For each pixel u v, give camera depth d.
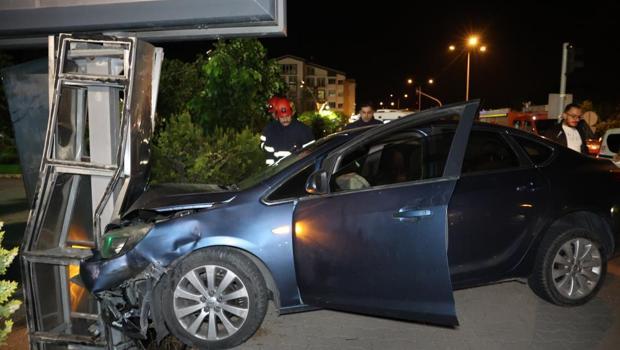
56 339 3.89
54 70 3.81
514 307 5.09
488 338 4.43
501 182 4.58
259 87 9.23
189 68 10.37
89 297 4.38
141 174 4.21
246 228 4.15
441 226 3.71
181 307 4.19
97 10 4.02
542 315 4.89
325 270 4.04
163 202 4.36
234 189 4.64
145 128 4.11
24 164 4.61
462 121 3.99
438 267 3.71
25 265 3.84
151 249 4.05
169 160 6.63
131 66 3.64
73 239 4.22
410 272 3.81
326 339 4.49
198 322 4.18
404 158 4.49
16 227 9.27
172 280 4.16
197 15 3.96
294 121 7.03
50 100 3.80
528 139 4.89
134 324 4.05
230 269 4.14
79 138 4.20
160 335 4.27
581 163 5.03
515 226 4.58
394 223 3.87
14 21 4.11
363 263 3.95
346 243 3.99
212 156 6.60
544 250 4.82
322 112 25.78
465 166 4.57
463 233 4.40
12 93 4.54
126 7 3.99
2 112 15.99
